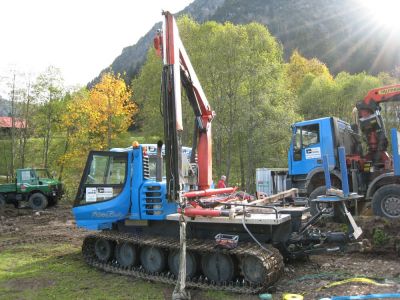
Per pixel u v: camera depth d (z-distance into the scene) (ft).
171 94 21.57
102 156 25.66
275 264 19.49
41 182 65.67
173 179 20.89
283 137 76.69
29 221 50.98
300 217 23.54
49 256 29.66
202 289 20.59
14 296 20.53
